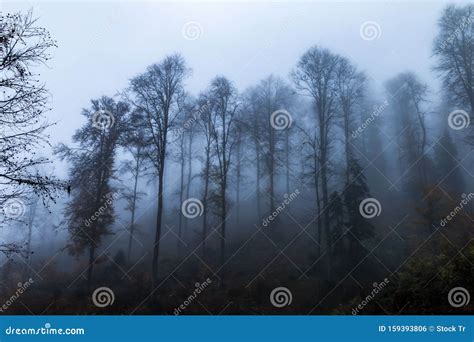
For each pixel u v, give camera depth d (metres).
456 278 10.14
